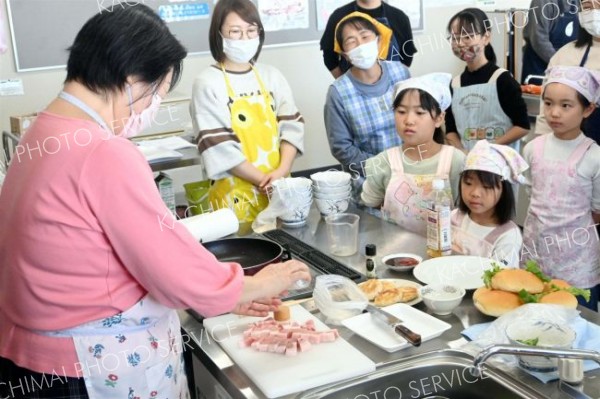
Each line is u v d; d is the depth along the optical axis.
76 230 1.10
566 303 1.36
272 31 4.76
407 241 1.92
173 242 1.12
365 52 2.53
